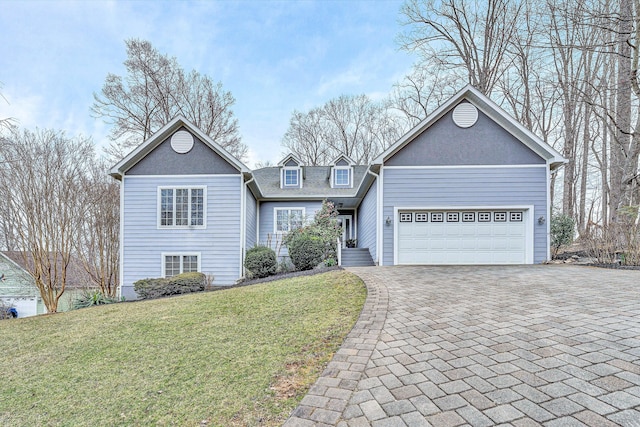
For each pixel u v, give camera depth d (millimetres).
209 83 23953
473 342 3789
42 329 6555
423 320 4660
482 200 11242
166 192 12555
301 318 5344
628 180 11938
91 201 15852
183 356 4258
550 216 11531
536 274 8039
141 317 6547
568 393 2645
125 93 20797
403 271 9055
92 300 11031
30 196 13609
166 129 12398
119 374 3943
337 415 2549
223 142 24406
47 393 3674
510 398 2623
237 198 12508
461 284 6988
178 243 12406
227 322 5590
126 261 12328
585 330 3967
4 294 15836
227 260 12359
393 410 2561
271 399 2934
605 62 14719
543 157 11180
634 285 6383
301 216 15766
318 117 31375
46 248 13781
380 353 3643
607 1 11148
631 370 2959
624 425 2223
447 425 2338
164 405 3102
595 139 18281
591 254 10570
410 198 11383
